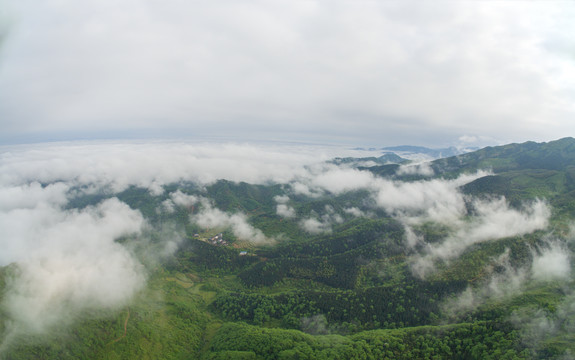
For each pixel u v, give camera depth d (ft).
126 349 616.39
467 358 553.23
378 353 567.59
